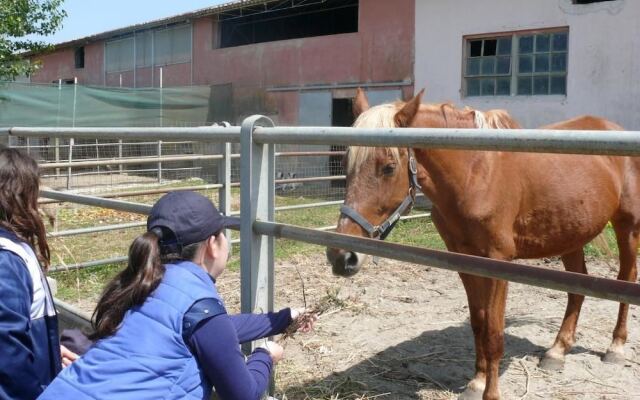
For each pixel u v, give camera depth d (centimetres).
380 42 1366
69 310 320
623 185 421
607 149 145
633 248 433
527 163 354
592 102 1049
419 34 1288
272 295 235
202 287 172
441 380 395
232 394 168
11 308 174
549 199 358
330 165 1336
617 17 1009
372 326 491
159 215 178
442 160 321
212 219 180
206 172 1450
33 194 191
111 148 1571
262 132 217
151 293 170
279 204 1066
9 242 181
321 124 1518
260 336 210
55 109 1395
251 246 224
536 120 1123
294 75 1576
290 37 2006
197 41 1867
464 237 342
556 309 539
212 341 165
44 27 1470
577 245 396
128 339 166
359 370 407
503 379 398
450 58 1239
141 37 2095
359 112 348
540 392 379
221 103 1714
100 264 646
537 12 1104
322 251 756
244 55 1709
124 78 2200
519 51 1149
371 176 298
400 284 613
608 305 544
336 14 1889
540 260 703
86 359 169
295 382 385
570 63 1072
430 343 457
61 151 1480
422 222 927
